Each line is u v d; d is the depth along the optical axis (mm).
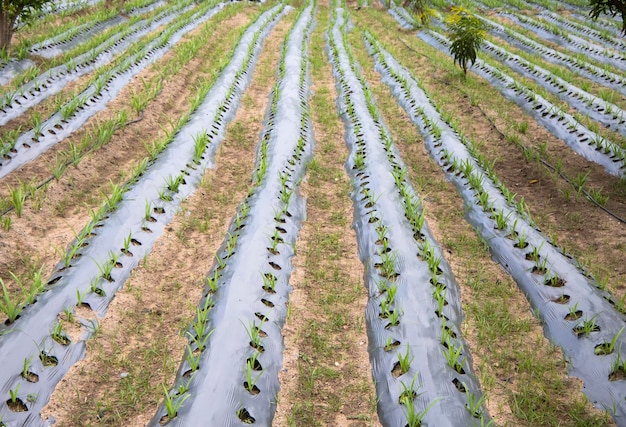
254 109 8914
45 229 4996
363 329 4031
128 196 5336
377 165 6379
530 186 6316
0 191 5504
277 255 4719
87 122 7508
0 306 3598
